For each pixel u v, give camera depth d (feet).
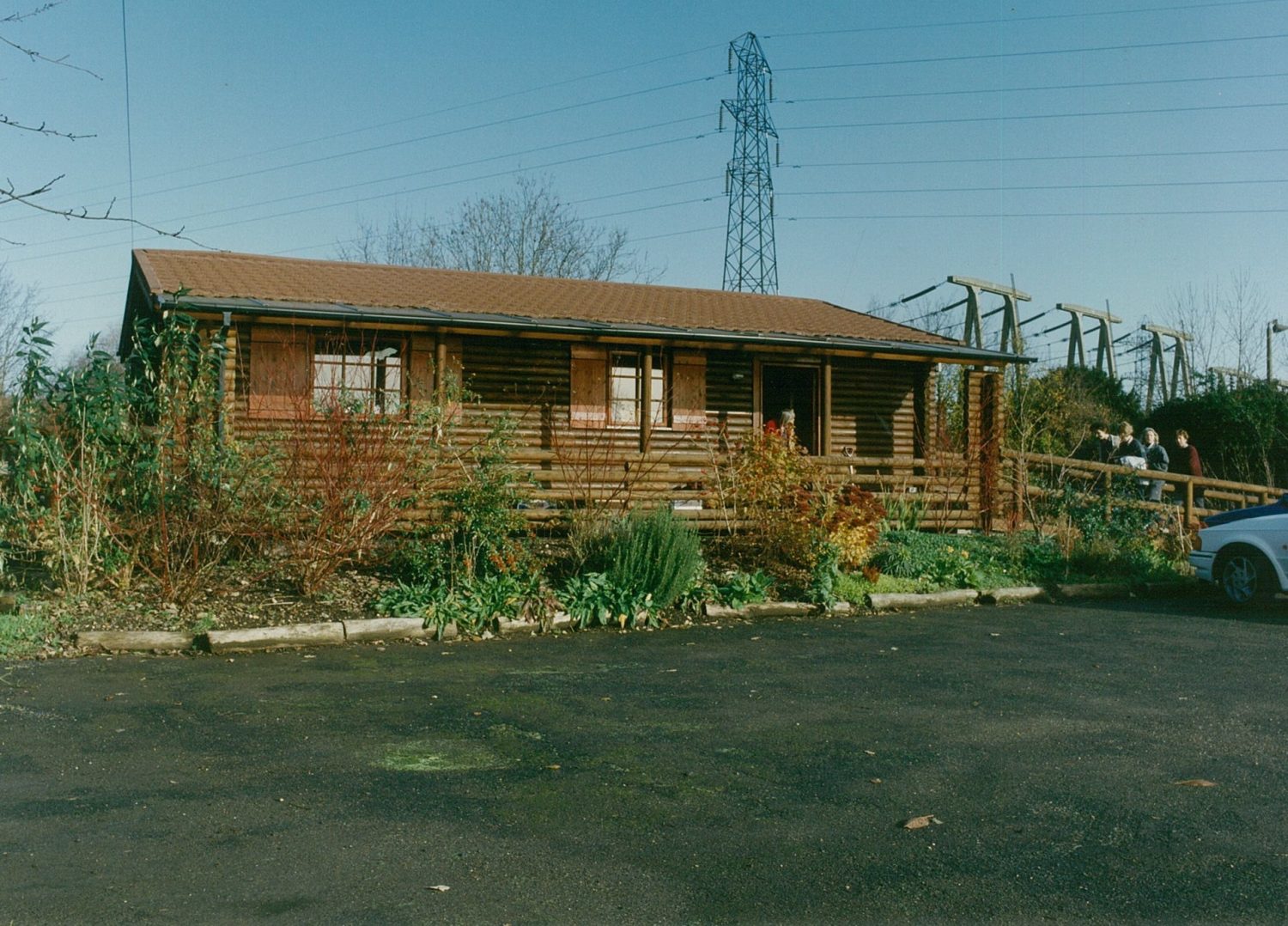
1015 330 99.81
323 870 13.04
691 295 66.03
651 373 52.54
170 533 31.01
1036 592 40.52
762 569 38.96
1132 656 28.63
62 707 21.09
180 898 12.13
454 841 14.12
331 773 17.06
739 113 134.82
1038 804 16.03
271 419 40.11
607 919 11.80
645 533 34.99
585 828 14.73
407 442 34.42
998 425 52.80
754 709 22.12
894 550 41.91
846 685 24.57
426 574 32.65
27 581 31.71
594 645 29.76
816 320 61.98
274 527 32.07
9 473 31.01
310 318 44.83
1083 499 48.29
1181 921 11.97
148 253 53.16
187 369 32.71
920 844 14.28
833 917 11.95
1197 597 42.09
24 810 15.03
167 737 19.06
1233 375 97.14
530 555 34.81
